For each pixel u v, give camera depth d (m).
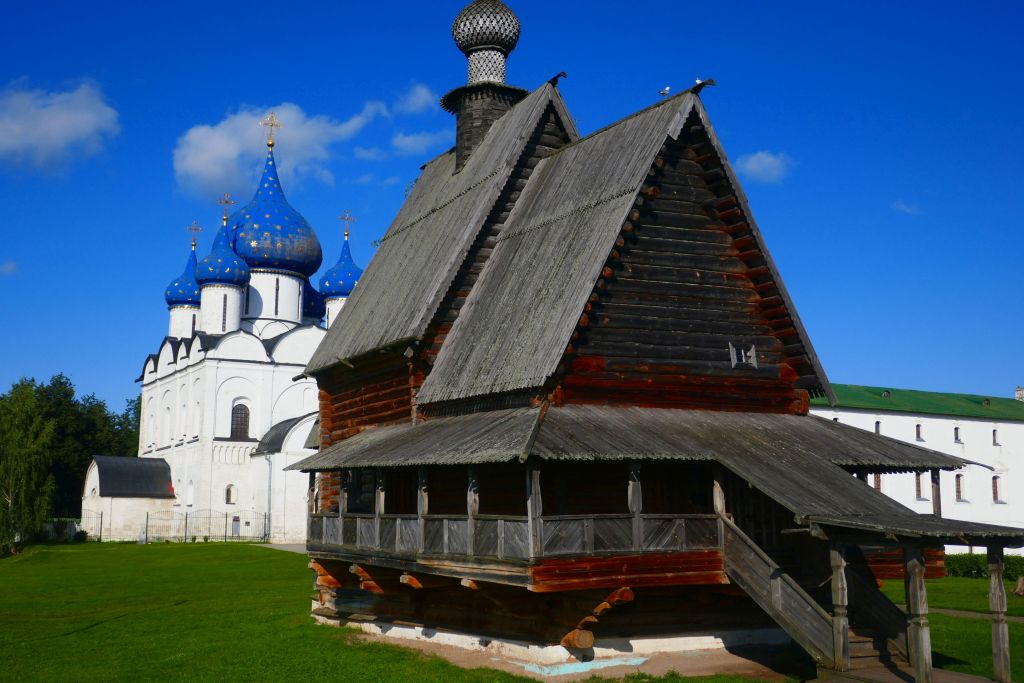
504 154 30.88
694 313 25.22
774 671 21.67
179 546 77.50
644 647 23.42
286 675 23.59
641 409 24.16
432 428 25.58
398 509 29.86
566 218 26.33
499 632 25.09
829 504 19.91
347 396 33.12
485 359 24.91
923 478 62.53
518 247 27.61
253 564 59.34
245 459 91.38
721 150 25.11
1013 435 67.81
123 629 33.03
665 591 23.72
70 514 117.06
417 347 28.08
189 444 92.50
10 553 77.12
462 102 37.12
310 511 31.48
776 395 26.02
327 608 32.84
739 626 24.61
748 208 25.27
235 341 92.19
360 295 35.72
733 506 23.08
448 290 28.69
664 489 24.95
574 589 20.42
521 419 22.36
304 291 104.62
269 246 97.25
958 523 18.86
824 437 24.25
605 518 20.97
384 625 29.14
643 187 24.48
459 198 32.38
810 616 19.94
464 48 37.97
